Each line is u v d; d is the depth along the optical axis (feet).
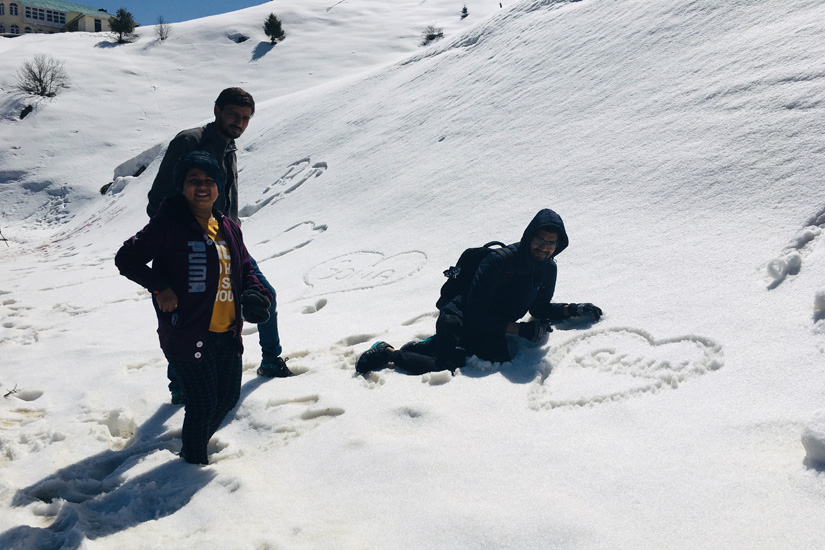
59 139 102.68
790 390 9.56
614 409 10.26
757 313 11.91
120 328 20.29
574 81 29.19
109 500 9.68
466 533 7.43
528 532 7.28
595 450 9.05
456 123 33.53
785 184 15.57
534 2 44.06
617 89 26.07
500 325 12.66
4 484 10.33
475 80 37.99
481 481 8.66
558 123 26.61
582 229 18.35
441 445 9.83
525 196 22.53
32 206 86.84
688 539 6.91
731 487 7.65
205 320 9.76
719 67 22.54
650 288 14.20
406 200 27.63
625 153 21.35
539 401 10.91
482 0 189.06
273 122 56.18
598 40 31.19
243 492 9.26
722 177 17.22
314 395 12.55
